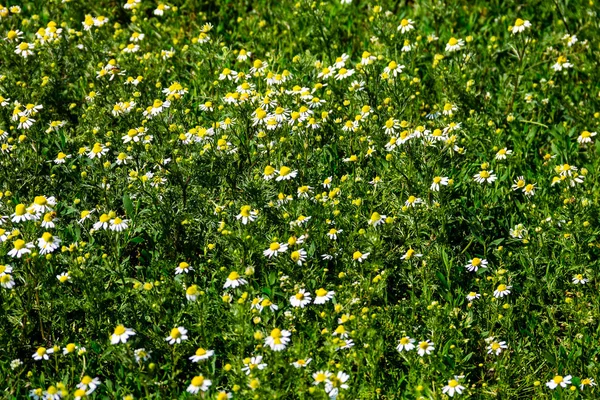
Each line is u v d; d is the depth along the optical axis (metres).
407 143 2.14
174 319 1.99
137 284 2.00
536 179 2.22
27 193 2.16
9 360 1.98
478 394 1.97
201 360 1.93
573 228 2.08
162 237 2.11
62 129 2.26
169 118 2.19
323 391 1.89
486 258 2.10
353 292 2.01
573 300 2.05
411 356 1.97
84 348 1.96
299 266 2.04
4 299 1.98
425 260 2.06
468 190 2.18
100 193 2.15
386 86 2.26
